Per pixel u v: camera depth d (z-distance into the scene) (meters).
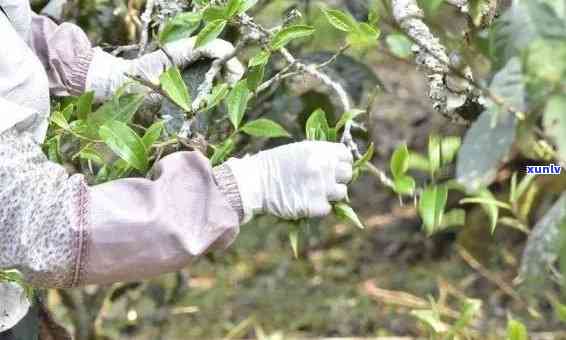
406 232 5.62
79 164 2.68
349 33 2.30
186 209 2.15
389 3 2.36
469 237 4.53
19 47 2.26
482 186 2.15
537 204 3.61
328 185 2.18
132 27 3.12
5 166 2.10
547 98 1.66
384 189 5.84
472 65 2.23
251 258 5.55
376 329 4.88
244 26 2.39
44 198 2.12
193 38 2.70
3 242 2.12
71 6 3.09
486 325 4.71
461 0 2.26
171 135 2.47
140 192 2.16
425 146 5.54
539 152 2.04
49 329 2.74
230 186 2.18
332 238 5.65
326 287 5.27
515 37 1.71
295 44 3.34
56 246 2.11
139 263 2.14
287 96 3.25
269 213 2.21
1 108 2.13
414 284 5.22
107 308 4.36
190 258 2.14
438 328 2.65
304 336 4.90
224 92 2.34
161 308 4.96
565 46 1.66
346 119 2.31
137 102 2.40
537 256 1.94
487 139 1.77
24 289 2.30
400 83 6.27
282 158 2.20
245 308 5.14
